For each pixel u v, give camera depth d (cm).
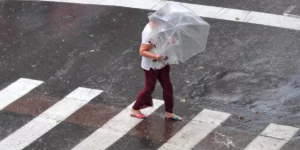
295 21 3866
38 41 3750
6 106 3102
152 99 3100
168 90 2834
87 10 4128
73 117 2984
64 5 4219
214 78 3284
